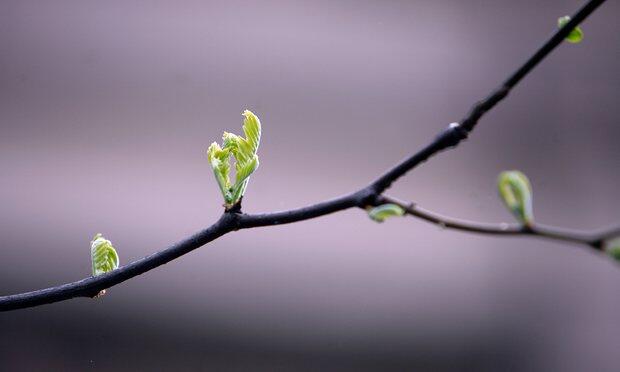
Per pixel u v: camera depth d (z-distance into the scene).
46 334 0.91
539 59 0.44
